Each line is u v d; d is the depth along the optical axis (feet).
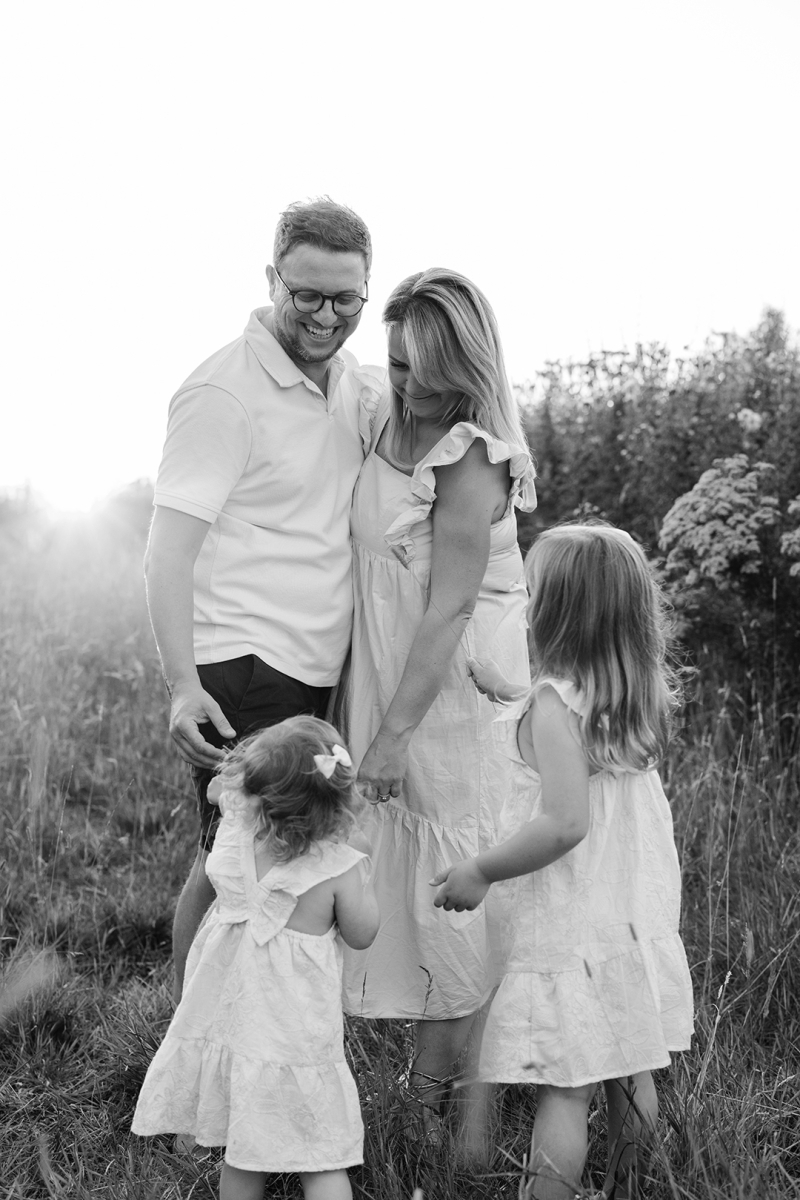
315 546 9.18
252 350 9.05
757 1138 8.39
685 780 14.80
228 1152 7.43
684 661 17.53
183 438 8.91
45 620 23.18
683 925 11.80
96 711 19.69
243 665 9.02
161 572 8.75
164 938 13.01
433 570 8.87
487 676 8.80
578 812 7.64
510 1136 8.67
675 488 19.76
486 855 7.81
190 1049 7.82
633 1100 7.92
